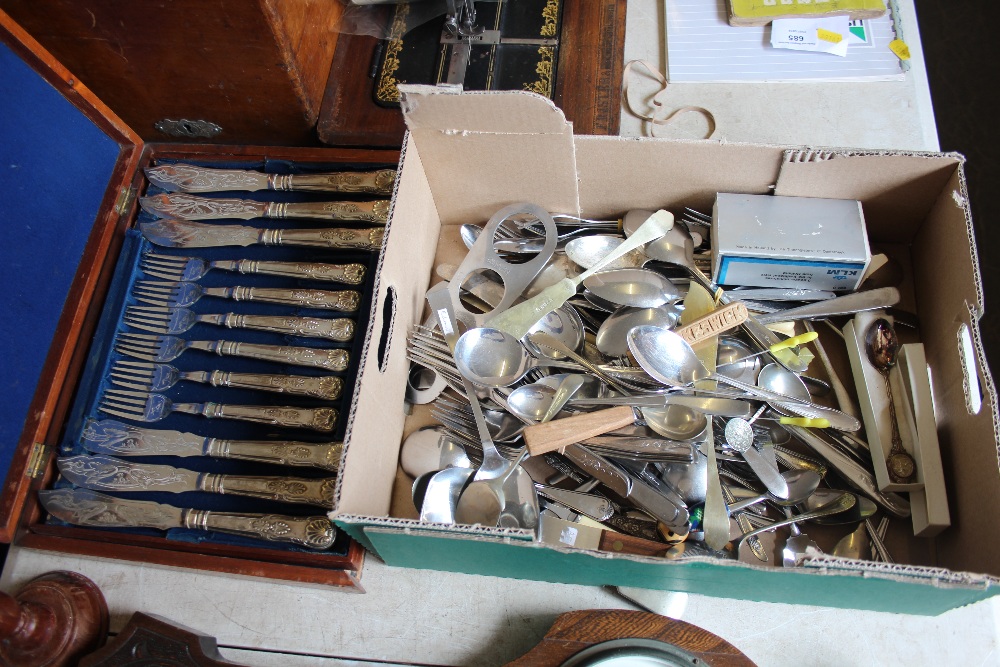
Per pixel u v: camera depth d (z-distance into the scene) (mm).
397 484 987
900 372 957
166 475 996
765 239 989
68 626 911
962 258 911
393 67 1245
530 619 921
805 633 896
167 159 1181
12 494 966
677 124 1220
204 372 1062
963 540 871
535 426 916
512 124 954
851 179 979
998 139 1794
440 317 1010
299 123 1248
